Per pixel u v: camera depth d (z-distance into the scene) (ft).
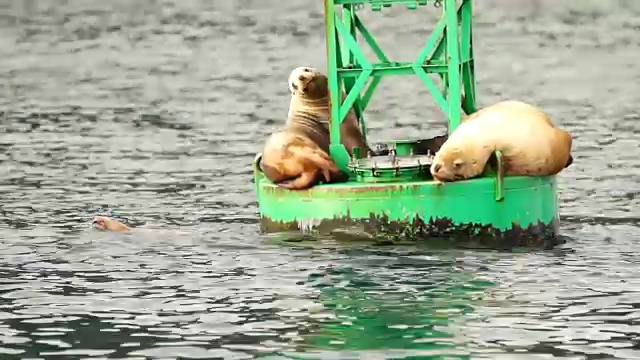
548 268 179.22
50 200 243.19
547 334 150.51
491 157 186.09
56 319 160.86
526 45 555.28
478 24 645.10
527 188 187.52
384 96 413.18
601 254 187.52
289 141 193.16
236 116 367.45
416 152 203.21
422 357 142.20
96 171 277.03
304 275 178.09
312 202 190.80
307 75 202.18
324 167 191.11
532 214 188.85
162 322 158.81
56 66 517.55
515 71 471.21
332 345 147.43
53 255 195.31
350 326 154.71
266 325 156.25
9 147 312.71
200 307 165.07
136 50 574.15
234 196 245.45
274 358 143.33
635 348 145.18
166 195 247.70
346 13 207.31
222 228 213.05
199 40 610.24
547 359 141.59
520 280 173.06
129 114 377.09
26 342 151.53
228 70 493.36
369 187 187.52
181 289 173.99
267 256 189.47
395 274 176.45
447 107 193.67
